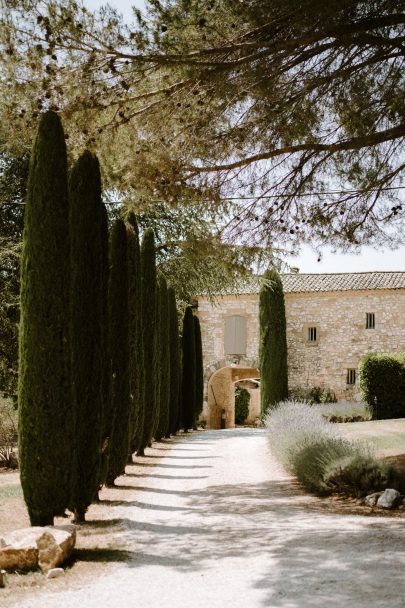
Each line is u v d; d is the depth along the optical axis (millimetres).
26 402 7559
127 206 10148
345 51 8172
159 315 19828
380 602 4695
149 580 5566
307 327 30484
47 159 7789
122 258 12141
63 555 6082
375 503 9211
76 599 5039
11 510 9195
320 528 7637
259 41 7535
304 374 30188
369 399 23797
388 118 8617
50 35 7484
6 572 5820
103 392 9828
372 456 10477
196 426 27969
